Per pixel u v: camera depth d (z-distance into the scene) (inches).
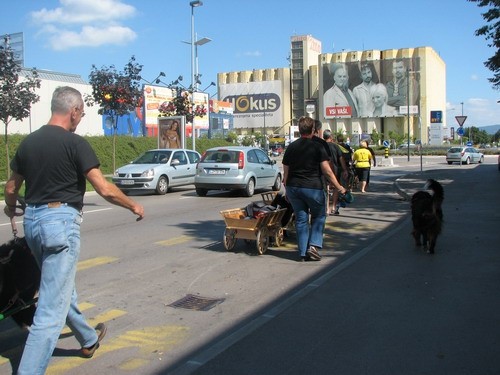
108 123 1282.0
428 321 197.3
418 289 238.4
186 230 415.8
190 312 215.0
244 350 172.7
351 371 156.3
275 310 211.8
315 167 290.2
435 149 2864.2
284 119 5359.3
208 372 157.2
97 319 207.0
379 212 505.4
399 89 4493.1
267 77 5408.5
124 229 422.3
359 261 293.7
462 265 281.4
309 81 5280.5
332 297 227.9
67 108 153.7
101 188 148.3
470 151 1804.9
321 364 161.5
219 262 302.0
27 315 168.1
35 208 145.3
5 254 158.6
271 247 343.3
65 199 146.4
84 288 249.9
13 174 152.6
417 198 318.7
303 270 282.0
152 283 258.7
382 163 1705.2
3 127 1141.7
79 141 147.2
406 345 175.0
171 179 738.2
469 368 157.2
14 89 751.1
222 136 2151.8
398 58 4485.7
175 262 303.1
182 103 1209.4
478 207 504.7
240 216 339.3
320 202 293.1
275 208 341.1
